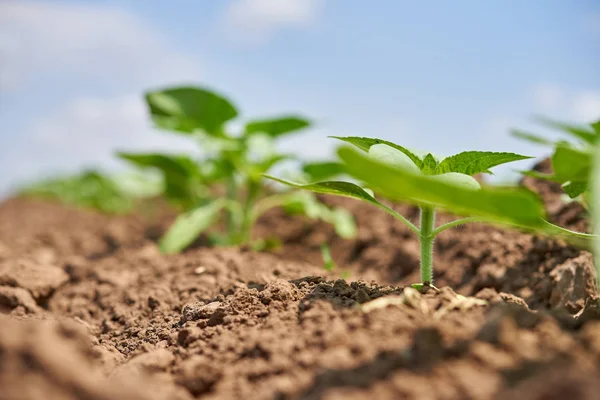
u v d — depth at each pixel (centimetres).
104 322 51
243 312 41
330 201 96
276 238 93
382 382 32
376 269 74
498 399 30
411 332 36
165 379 37
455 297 40
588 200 50
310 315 39
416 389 31
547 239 58
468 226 69
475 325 36
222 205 78
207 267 58
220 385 35
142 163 86
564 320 37
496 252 62
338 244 85
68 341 36
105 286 57
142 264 64
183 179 88
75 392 30
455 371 32
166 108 79
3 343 31
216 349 38
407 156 41
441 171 44
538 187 68
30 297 54
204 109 81
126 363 38
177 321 46
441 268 66
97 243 94
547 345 33
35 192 178
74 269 62
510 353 33
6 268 58
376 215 87
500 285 58
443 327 35
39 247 87
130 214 143
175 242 70
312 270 58
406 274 70
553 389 29
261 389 34
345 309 39
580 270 50
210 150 76
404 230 78
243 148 75
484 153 43
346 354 34
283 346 36
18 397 29
